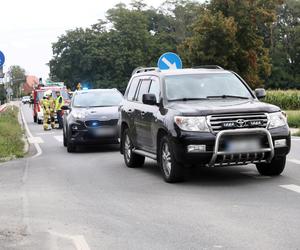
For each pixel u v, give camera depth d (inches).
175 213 390.3
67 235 343.3
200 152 467.5
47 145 985.5
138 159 626.2
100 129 823.7
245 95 546.3
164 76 560.7
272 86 4478.3
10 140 955.3
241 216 373.4
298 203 407.2
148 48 4379.9
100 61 4271.7
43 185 530.6
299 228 338.6
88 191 490.0
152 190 481.1
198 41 2534.5
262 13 2578.7
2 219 390.3
